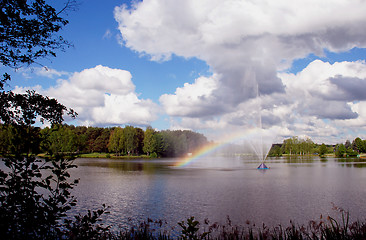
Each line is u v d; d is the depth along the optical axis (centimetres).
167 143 14425
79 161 8738
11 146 561
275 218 1570
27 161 544
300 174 4259
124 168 5694
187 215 1647
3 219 496
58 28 659
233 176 3969
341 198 2177
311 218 1567
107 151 14900
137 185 2973
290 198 2183
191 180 3462
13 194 522
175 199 2150
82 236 558
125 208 1833
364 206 1873
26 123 585
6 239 502
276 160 10025
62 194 571
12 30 622
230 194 2388
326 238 618
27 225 518
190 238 579
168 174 4325
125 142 12875
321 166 6250
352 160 9638
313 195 2322
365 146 15375
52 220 538
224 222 1464
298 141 16888
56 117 623
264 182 3247
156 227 1346
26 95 596
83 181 3347
